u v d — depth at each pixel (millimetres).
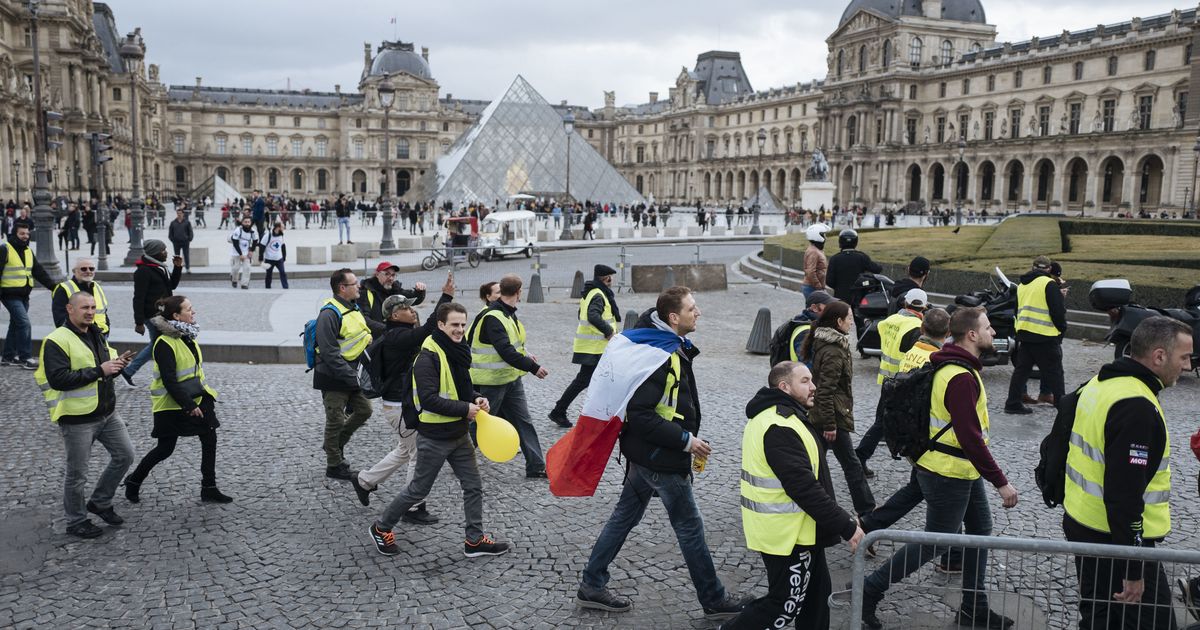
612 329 13273
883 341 11797
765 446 6484
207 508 10312
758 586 8398
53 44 100500
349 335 11172
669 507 7621
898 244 37688
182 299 10008
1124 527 6062
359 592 8258
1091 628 6168
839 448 9930
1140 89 106250
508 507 10492
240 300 26422
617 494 10930
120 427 9656
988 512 8234
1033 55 119188
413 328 10086
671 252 55375
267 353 18641
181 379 10062
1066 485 6691
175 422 10172
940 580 8172
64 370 9086
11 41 97938
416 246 50969
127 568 8711
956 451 7555
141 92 145875
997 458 12367
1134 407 6082
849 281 17953
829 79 150375
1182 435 13422
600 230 68125
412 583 8461
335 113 197750
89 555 8992
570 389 13719
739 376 17828
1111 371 6387
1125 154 103500
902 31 135625
